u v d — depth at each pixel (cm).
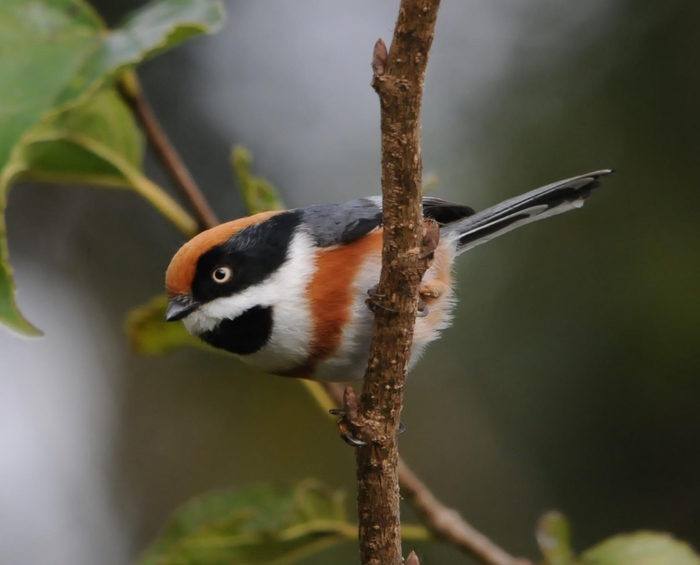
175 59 1468
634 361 1152
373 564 542
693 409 1136
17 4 641
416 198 505
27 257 1509
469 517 1230
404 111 480
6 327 548
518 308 1201
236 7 1488
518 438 1216
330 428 1441
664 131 1186
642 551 754
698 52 1192
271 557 820
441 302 750
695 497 1138
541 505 1195
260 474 1407
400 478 721
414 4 450
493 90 1316
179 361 1489
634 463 1159
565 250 1190
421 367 1277
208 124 1462
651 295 1142
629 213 1173
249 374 1480
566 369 1177
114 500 1359
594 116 1228
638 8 1249
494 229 815
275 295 680
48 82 609
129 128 730
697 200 1154
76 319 1476
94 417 1419
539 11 1329
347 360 698
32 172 733
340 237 685
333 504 793
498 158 1265
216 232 695
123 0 1372
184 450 1422
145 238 1526
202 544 795
